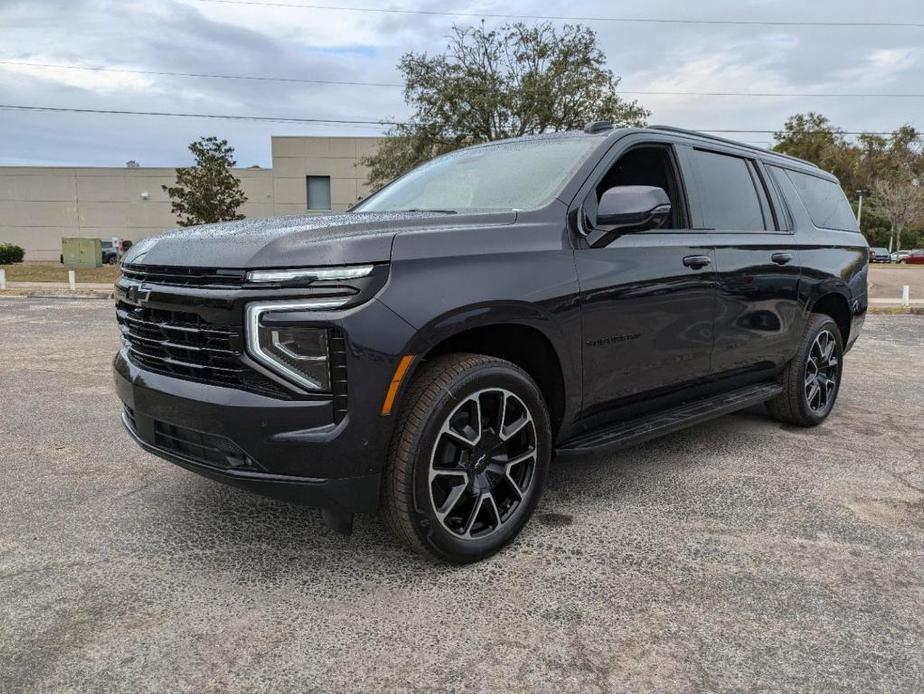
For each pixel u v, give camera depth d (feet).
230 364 7.84
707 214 12.39
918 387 21.04
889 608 7.96
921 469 12.92
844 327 17.13
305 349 7.54
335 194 118.32
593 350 9.93
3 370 21.83
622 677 6.66
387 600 8.01
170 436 8.66
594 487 11.76
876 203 213.05
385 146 93.86
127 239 135.54
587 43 79.71
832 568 8.92
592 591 8.27
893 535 9.96
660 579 8.57
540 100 77.00
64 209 135.33
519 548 9.39
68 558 8.98
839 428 15.92
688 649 7.12
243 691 6.40
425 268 8.08
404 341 7.73
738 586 8.42
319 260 7.53
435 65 81.05
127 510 10.55
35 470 12.34
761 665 6.86
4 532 9.75
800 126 219.82
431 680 6.59
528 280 8.93
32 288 60.03
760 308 13.26
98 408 16.93
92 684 6.47
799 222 15.10
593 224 10.19
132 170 133.59
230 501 10.91
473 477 8.79
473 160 12.49
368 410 7.66
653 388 11.28
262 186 117.50
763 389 14.33
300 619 7.60
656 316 10.87
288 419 7.58
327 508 7.93
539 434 9.39
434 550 8.46
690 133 12.80
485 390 8.63
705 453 13.78
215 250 8.10
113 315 38.78
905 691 6.49
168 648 7.04
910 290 68.95
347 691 6.42
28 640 7.14
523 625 7.53
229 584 8.35
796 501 11.23
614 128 11.42
